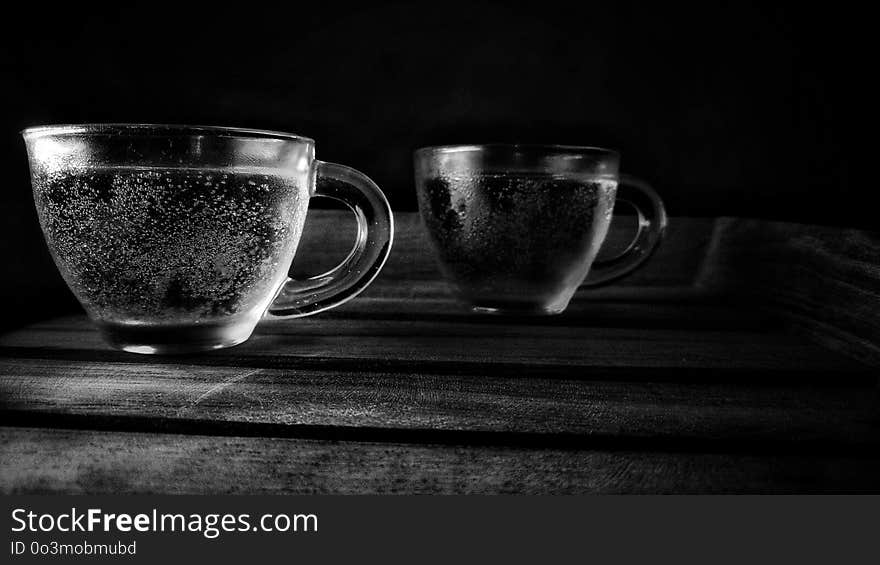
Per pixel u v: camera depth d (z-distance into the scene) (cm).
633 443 29
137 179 30
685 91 51
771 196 52
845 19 50
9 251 49
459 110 51
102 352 35
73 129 30
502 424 29
